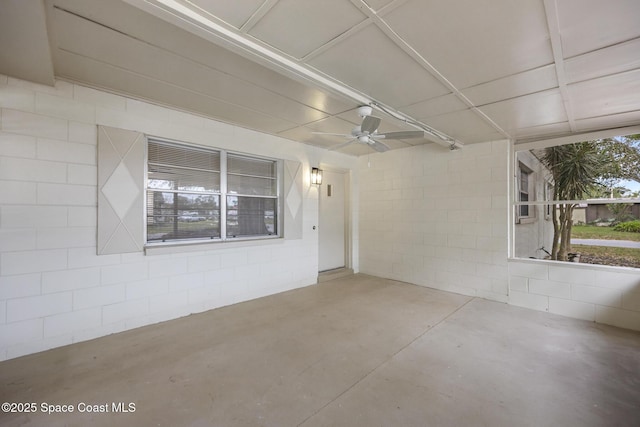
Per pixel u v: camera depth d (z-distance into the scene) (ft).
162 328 10.73
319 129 14.28
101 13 6.04
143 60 8.01
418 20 6.01
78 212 9.57
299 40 6.79
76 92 9.52
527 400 6.77
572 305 12.34
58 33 6.76
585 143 13.21
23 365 8.11
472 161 15.26
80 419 6.07
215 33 6.32
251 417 6.16
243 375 7.72
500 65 7.77
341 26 6.26
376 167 19.36
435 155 16.60
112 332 10.25
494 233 14.52
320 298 14.53
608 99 9.66
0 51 7.13
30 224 8.77
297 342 9.65
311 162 17.33
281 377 7.64
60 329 9.25
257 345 9.42
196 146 12.59
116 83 9.43
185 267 12.09
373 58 7.54
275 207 15.89
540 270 13.15
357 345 9.46
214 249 12.96
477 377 7.68
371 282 17.79
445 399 6.78
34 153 8.83
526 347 9.41
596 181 12.87
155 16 6.07
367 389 7.15
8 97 8.46
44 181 8.99
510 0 5.39
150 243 11.34
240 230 14.25
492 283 14.48
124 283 10.53
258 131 14.58
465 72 8.16
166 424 5.95
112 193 10.21
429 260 16.74
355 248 20.24
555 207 13.88
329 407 6.49
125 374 7.73
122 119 10.44
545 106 10.34
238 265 13.84
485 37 6.58
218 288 13.12
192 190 12.56
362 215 20.16
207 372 7.85
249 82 9.29
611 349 9.30
